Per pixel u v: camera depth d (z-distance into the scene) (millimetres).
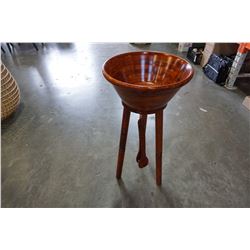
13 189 1352
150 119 1960
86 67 2957
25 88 2439
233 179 1414
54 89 2434
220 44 2568
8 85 1808
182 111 2064
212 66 2582
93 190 1351
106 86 2512
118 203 1282
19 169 1479
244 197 1311
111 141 1716
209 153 1602
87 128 1856
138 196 1317
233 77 2383
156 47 3678
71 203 1282
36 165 1507
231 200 1295
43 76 2709
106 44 3760
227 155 1586
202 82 2559
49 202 1287
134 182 1400
